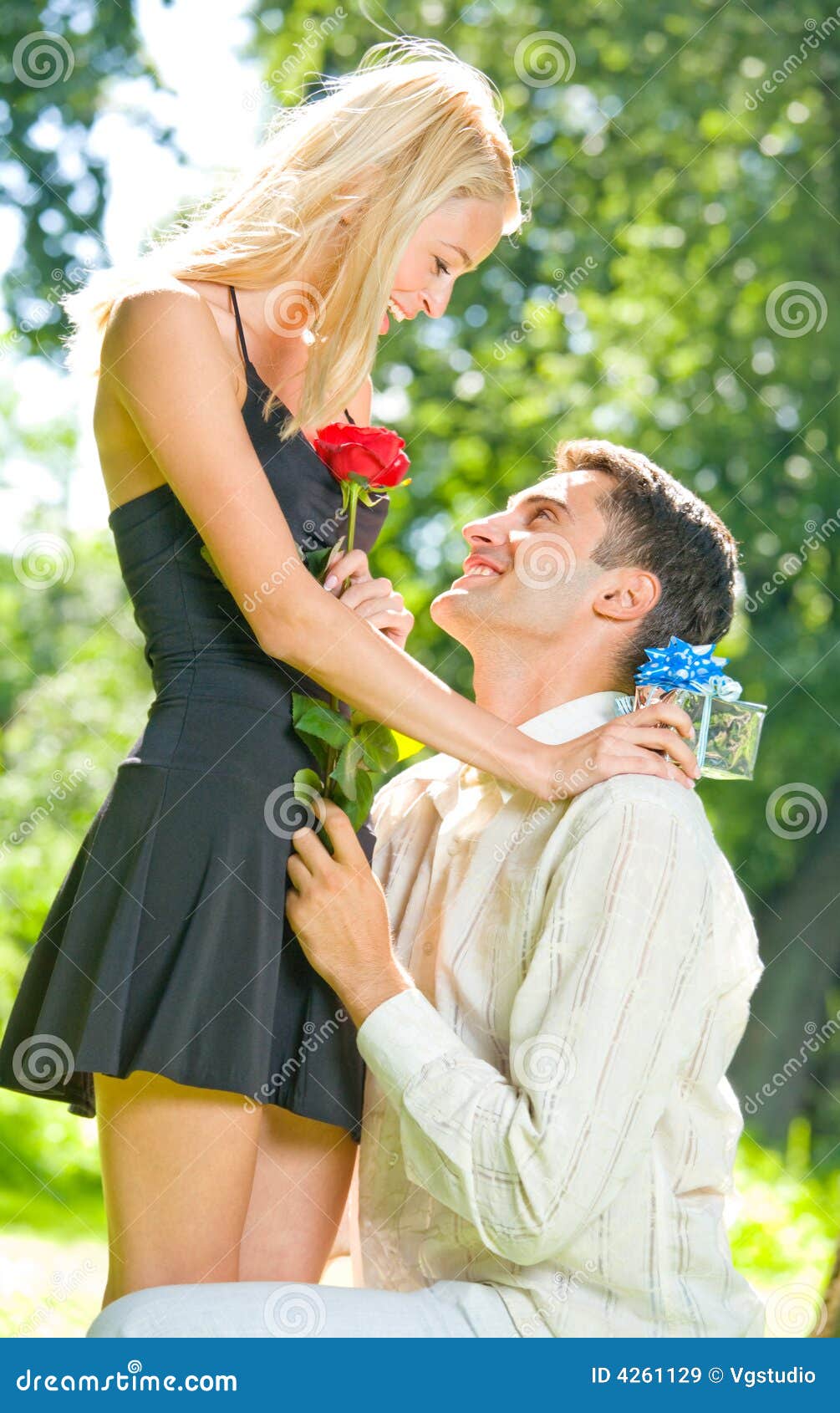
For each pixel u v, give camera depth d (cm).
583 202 962
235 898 213
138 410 217
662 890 204
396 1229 224
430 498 973
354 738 222
